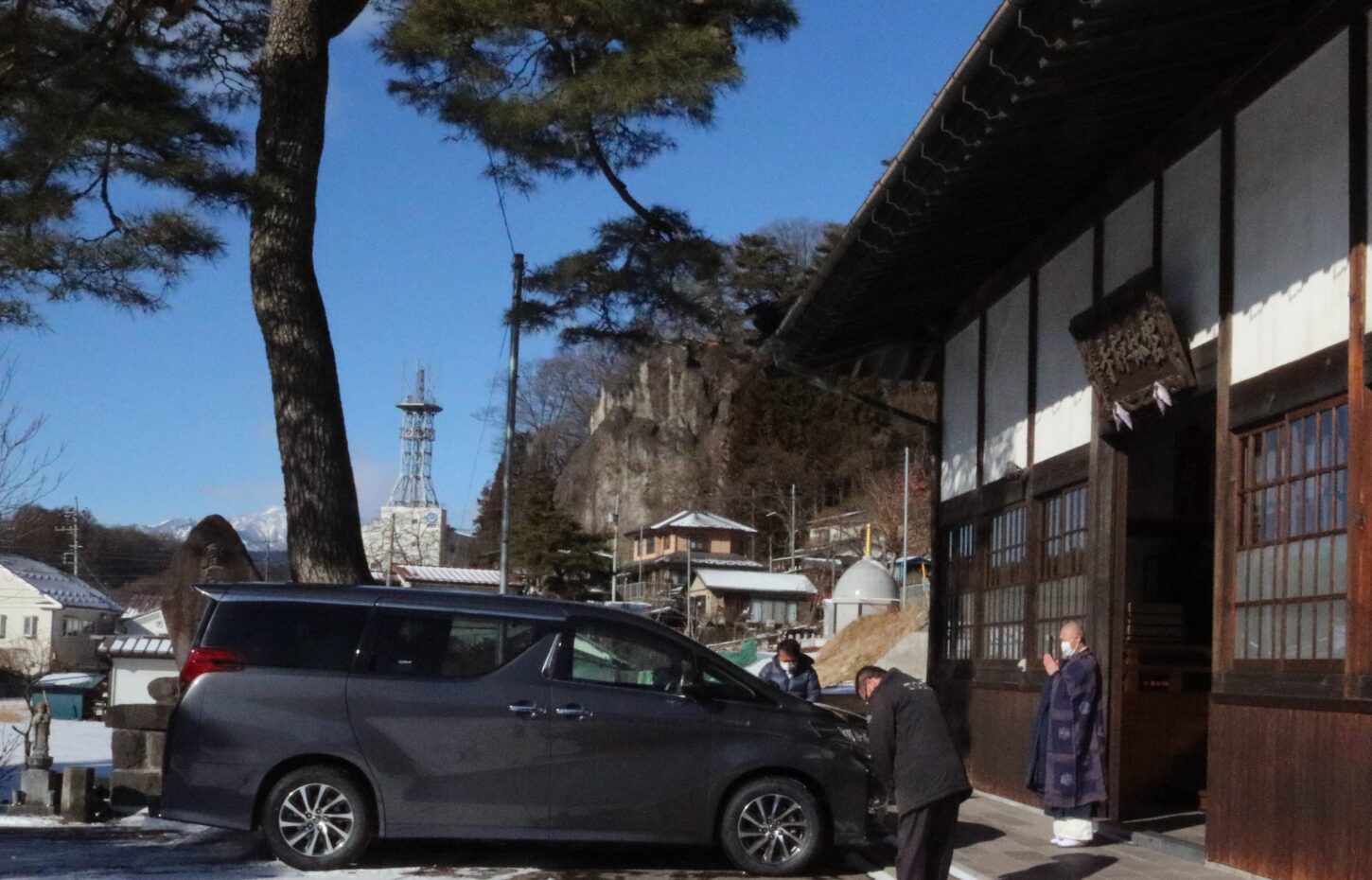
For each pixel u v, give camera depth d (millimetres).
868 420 81938
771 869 9641
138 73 14352
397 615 9836
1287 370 8375
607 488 100250
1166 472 12500
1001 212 12141
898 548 64562
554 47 15922
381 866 9734
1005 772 13336
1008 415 14047
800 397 85062
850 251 12766
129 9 14578
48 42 13570
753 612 73938
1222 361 9203
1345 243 7832
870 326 16531
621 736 9625
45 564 69750
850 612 50344
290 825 9516
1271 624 8516
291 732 9516
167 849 10391
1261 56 8828
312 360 14828
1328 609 7871
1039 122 9672
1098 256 11641
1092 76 8852
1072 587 12102
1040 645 12820
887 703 7840
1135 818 11328
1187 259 9992
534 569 57125
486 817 9539
